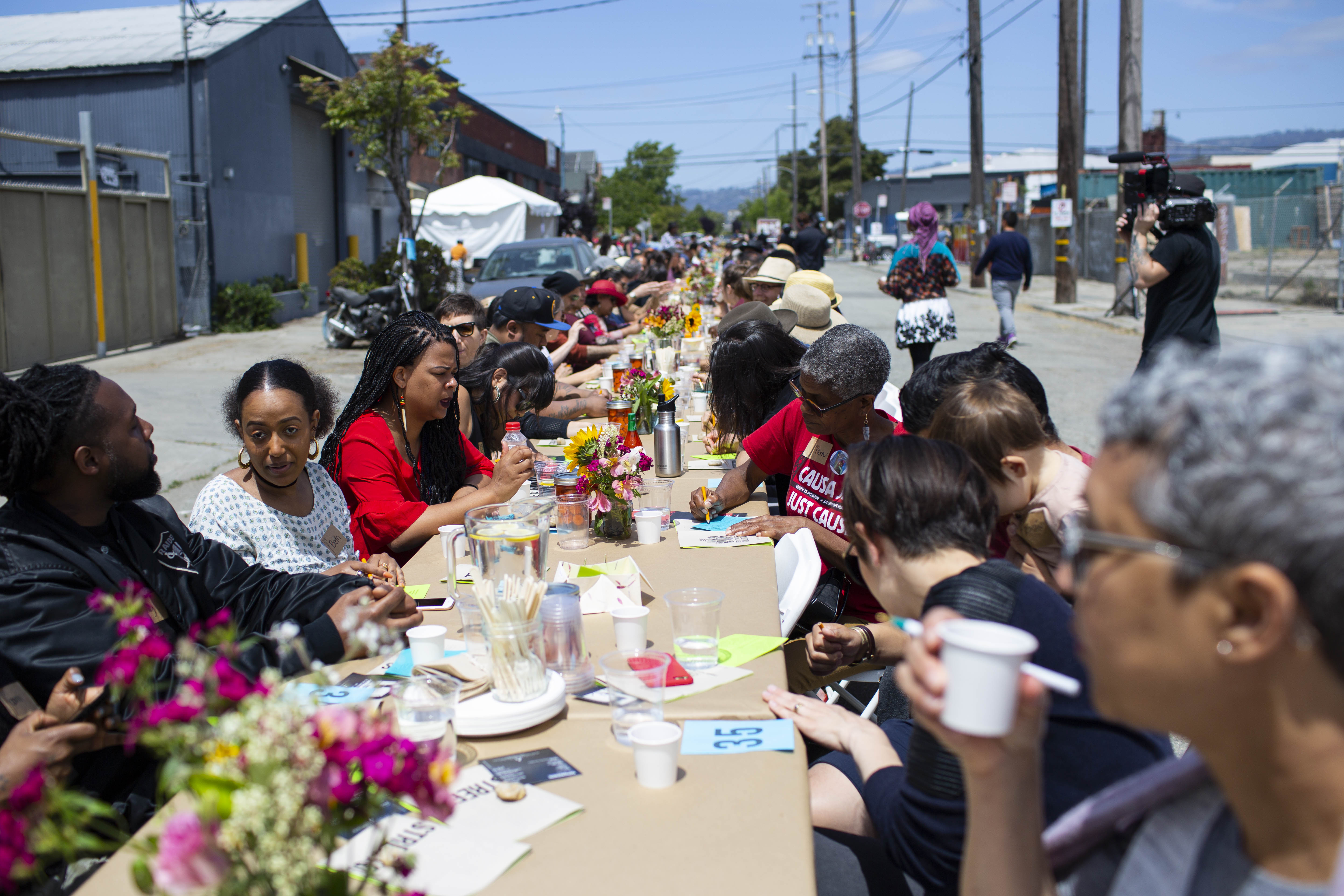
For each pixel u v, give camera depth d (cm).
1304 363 97
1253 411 94
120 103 1634
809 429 360
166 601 246
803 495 370
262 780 103
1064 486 258
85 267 1369
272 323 1789
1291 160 4344
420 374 377
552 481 416
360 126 1684
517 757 192
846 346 344
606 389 641
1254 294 2036
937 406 290
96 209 1383
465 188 2095
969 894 122
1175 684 101
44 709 212
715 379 475
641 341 834
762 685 226
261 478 317
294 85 1939
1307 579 90
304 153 2052
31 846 103
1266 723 99
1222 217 2162
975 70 2492
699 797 176
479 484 426
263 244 1856
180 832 98
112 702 200
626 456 343
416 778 110
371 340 1581
